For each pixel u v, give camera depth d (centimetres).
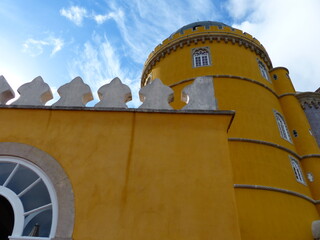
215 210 425
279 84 2127
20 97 577
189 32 2106
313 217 1458
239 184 1338
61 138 504
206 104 555
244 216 1241
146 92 591
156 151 488
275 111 1833
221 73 1806
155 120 526
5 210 530
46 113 536
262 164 1440
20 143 498
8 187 475
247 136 1527
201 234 404
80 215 424
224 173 461
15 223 438
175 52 2089
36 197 460
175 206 431
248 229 1207
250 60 1988
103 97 583
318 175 1656
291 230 1264
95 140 501
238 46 2034
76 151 488
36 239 412
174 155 483
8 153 488
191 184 451
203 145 493
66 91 588
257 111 1677
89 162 476
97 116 531
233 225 411
